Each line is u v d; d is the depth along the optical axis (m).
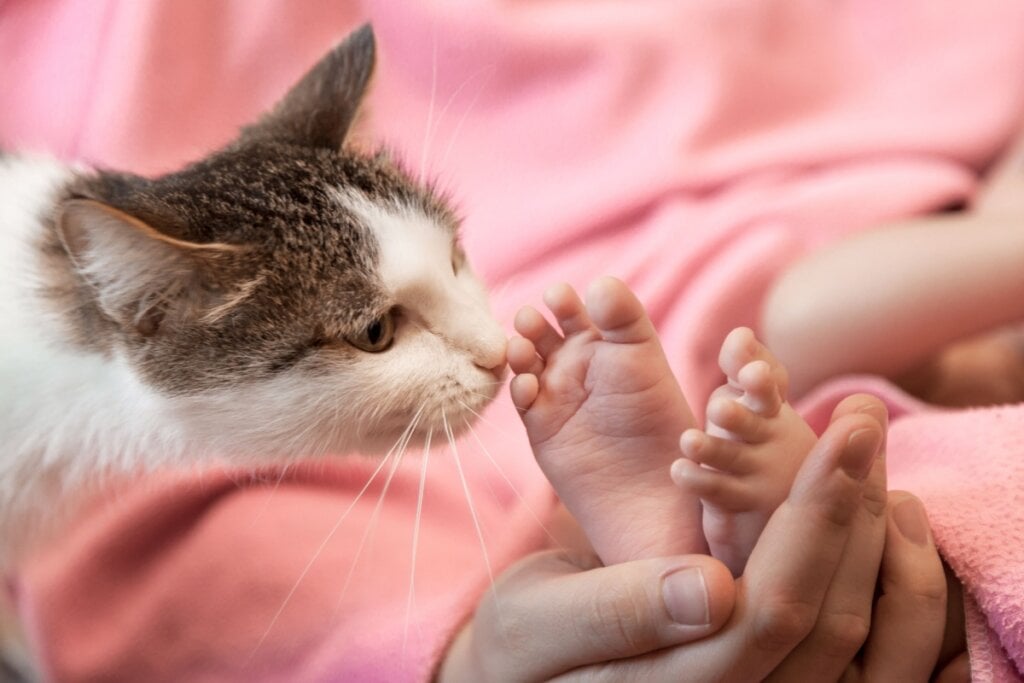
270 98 0.73
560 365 0.50
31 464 0.58
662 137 0.76
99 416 0.56
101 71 0.71
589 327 0.50
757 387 0.47
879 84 0.88
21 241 0.57
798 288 0.68
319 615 0.60
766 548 0.48
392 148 0.64
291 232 0.54
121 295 0.53
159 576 0.64
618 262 0.71
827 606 0.48
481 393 0.55
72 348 0.55
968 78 0.84
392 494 0.64
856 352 0.68
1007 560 0.50
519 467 0.63
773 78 0.82
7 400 0.56
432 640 0.56
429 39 0.75
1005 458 0.52
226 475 0.65
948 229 0.69
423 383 0.54
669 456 0.49
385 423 0.54
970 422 0.55
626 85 0.77
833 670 0.49
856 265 0.68
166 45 0.71
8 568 0.62
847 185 0.75
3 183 0.59
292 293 0.53
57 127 0.71
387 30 0.75
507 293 0.70
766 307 0.69
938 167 0.79
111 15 0.71
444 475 0.64
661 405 0.49
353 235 0.54
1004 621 0.49
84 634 0.63
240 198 0.55
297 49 0.74
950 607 0.50
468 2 0.75
